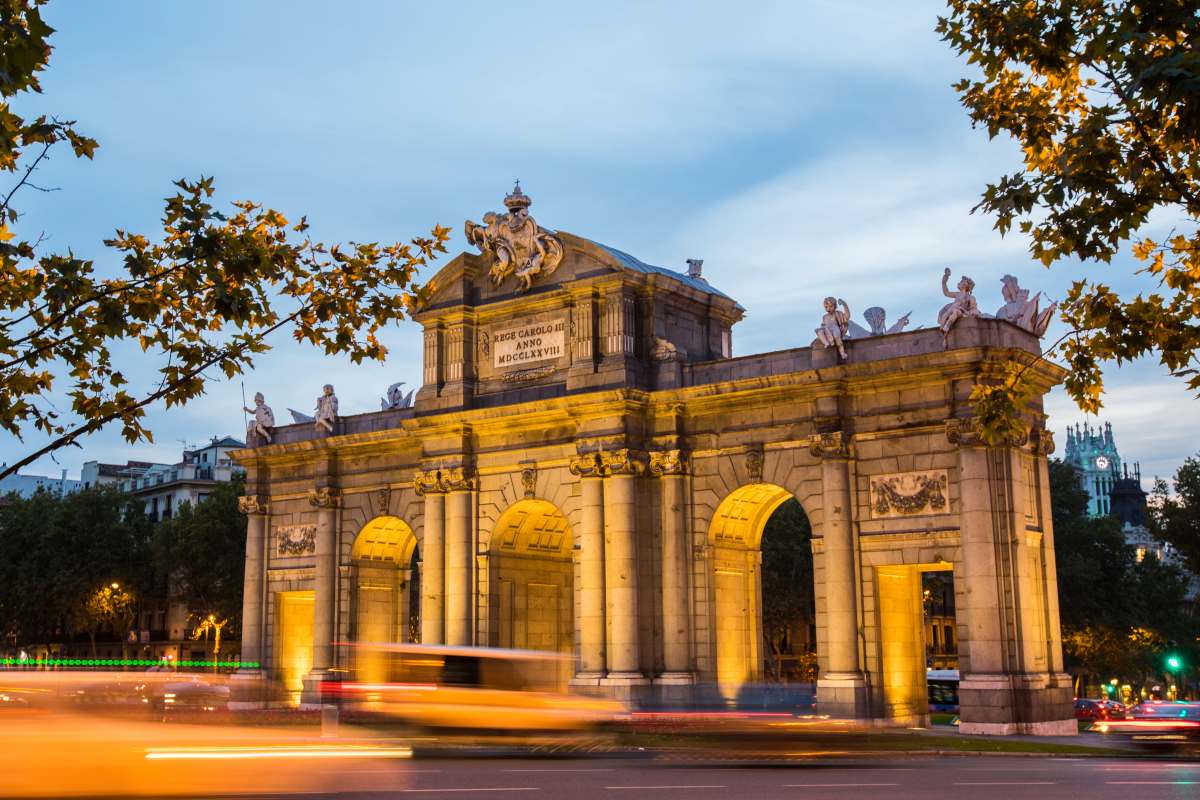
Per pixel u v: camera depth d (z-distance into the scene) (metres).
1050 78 22.97
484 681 46.25
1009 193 19.50
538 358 67.62
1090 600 96.81
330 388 79.56
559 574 73.44
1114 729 44.09
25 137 17.64
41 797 24.23
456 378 70.00
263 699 78.25
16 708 63.28
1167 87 17.25
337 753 37.19
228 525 112.25
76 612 122.81
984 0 21.56
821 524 58.72
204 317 21.30
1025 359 55.31
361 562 77.75
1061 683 55.62
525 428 67.56
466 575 68.25
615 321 64.62
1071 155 19.12
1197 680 171.75
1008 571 53.97
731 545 64.94
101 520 125.00
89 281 18.83
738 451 62.00
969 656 53.62
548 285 67.62
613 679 61.12
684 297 67.94
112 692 72.12
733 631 64.31
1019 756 42.50
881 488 57.50
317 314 22.03
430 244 22.67
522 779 30.72
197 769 29.91
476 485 69.12
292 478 80.88
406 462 74.94
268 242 21.61
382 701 48.41
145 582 124.69
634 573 62.16
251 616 80.62
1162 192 19.53
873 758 39.59
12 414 20.97
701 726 39.00
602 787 28.31
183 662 137.12
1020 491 55.38
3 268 18.92
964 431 54.56
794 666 126.81
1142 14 18.42
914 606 60.44
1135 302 23.27
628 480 62.78
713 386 61.16
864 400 58.47
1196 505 87.69
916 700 59.44
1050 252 20.53
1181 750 42.38
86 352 20.20
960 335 55.56
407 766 34.84
